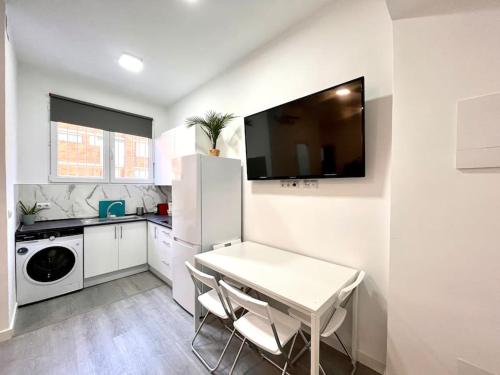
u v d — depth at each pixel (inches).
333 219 68.4
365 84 61.1
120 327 78.4
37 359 63.5
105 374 59.1
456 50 43.1
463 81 42.4
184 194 87.2
